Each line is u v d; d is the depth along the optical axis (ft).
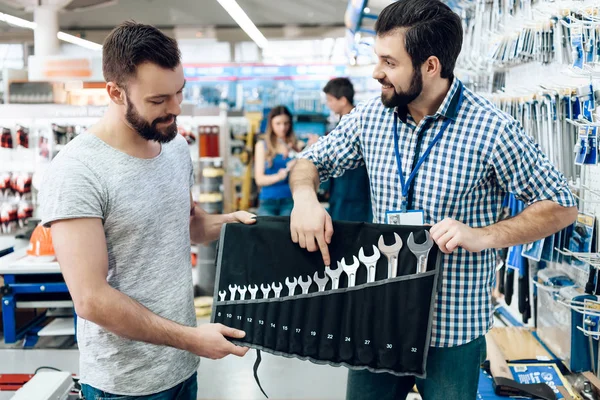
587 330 7.73
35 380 8.07
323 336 5.36
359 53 39.14
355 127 5.93
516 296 12.36
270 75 41.32
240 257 5.53
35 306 13.32
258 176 17.21
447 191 5.27
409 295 5.12
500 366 8.89
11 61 51.01
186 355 5.74
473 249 4.75
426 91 5.08
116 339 5.23
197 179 17.99
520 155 5.08
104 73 5.01
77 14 44.27
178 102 5.05
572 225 7.96
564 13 8.04
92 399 5.39
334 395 10.68
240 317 5.47
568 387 8.44
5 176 15.75
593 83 7.78
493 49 10.67
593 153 7.01
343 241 5.29
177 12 44.73
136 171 5.18
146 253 5.28
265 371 11.76
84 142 5.07
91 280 4.66
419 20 4.85
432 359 5.57
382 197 5.77
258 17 47.78
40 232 13.60
